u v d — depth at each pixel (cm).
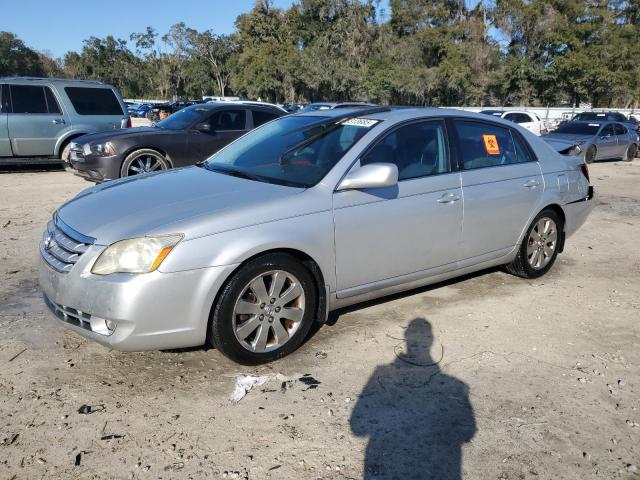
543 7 4481
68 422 292
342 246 371
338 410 309
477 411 311
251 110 1039
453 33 4925
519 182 485
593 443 287
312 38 5938
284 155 416
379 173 356
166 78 8594
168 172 442
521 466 268
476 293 494
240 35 6488
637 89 4534
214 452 272
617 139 1794
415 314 442
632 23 5138
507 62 4703
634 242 702
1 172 1184
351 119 428
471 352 381
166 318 314
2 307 438
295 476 257
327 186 369
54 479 251
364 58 5462
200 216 327
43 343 378
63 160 1129
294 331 361
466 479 259
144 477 254
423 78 4766
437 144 436
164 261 310
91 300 312
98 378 336
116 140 900
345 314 438
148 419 296
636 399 329
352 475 259
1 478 250
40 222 720
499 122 493
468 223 446
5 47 8175
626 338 411
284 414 304
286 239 340
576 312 458
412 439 286
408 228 404
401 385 336
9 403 307
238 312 335
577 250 657
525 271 519
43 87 1100
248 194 357
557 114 3703
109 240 316
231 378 340
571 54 4400
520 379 347
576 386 340
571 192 538
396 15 5381
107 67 9275
